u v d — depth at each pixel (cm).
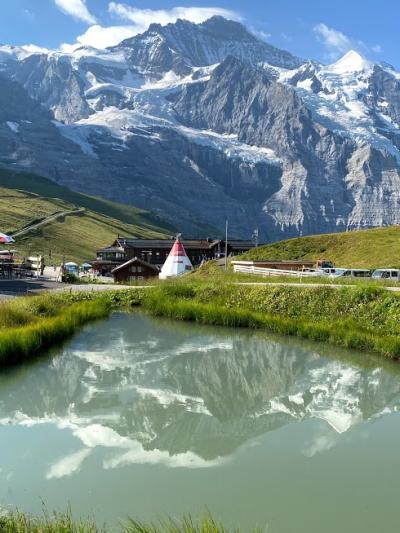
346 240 9688
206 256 14575
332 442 1708
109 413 1977
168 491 1335
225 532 1145
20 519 1092
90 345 3259
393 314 3522
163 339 3512
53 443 1666
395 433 1798
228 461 1542
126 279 9731
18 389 2275
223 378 2544
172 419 1919
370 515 1231
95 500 1286
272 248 10044
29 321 3281
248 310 4319
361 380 2550
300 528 1169
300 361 2938
